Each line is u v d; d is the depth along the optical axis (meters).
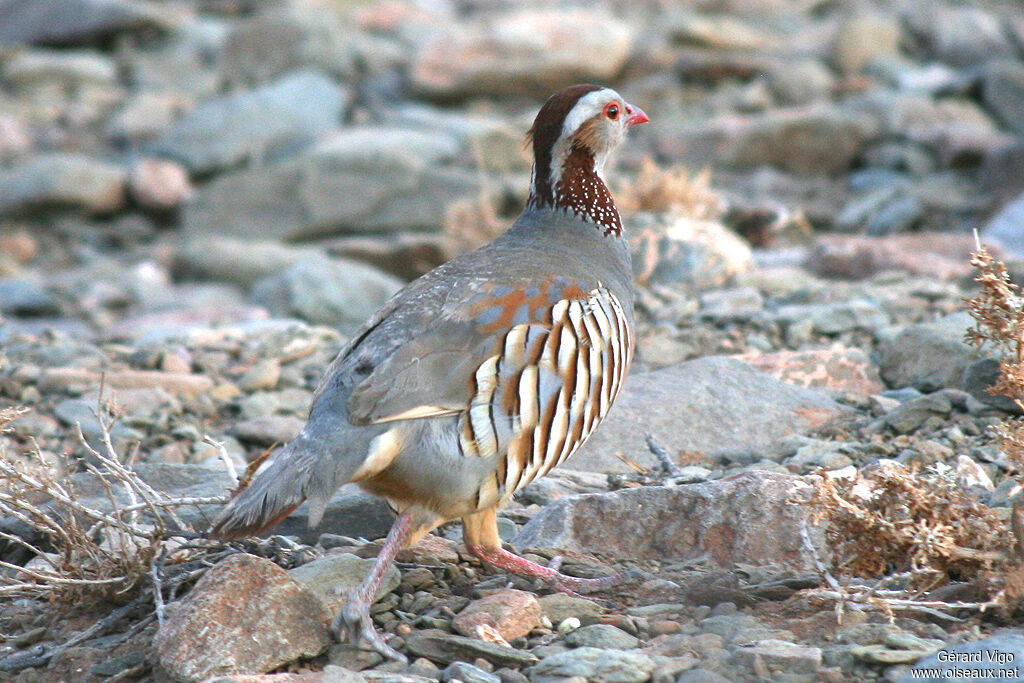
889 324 13.73
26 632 7.84
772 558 7.90
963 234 19.39
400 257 23.17
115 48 37.44
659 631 7.24
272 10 35.94
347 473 6.83
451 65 32.09
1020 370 7.54
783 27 35.97
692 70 31.83
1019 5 35.47
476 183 25.98
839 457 9.73
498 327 7.28
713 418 10.77
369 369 7.17
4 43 37.56
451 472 7.12
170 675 6.79
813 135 26.61
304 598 7.12
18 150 31.33
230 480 9.84
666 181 18.53
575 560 8.27
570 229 8.75
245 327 16.50
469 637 7.13
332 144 28.09
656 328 13.99
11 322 20.73
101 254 26.42
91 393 13.17
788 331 13.67
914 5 34.38
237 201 26.98
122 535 7.87
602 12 37.38
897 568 7.67
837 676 6.40
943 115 27.33
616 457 10.30
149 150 30.17
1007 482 8.43
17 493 7.93
